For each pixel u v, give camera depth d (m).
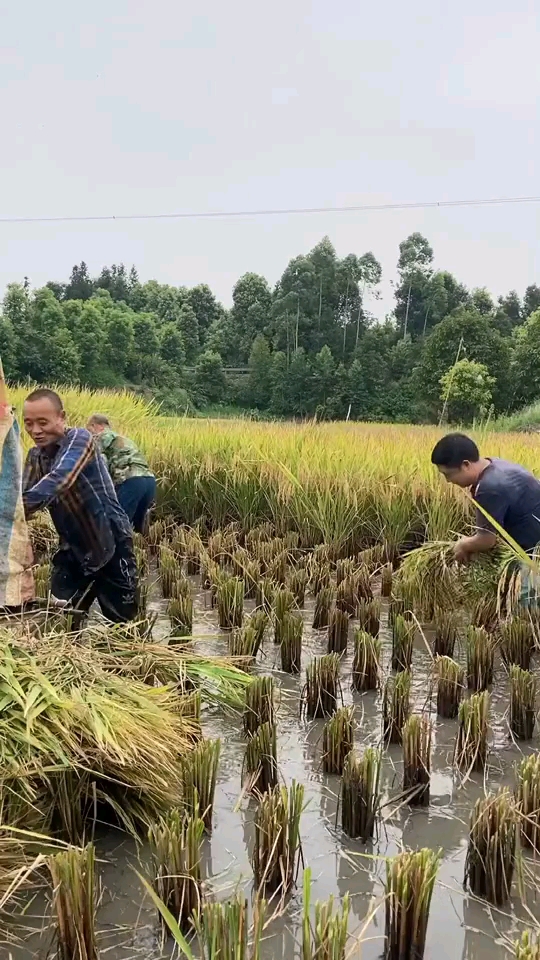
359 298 74.88
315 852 3.16
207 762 3.27
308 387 57.94
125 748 3.04
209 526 10.11
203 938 2.38
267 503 9.62
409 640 5.17
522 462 9.52
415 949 2.51
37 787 3.04
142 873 2.98
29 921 2.69
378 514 8.66
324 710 4.46
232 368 71.94
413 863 2.53
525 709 4.16
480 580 5.80
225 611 6.10
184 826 2.83
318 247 74.31
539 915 2.80
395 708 4.15
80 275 104.31
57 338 45.75
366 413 55.47
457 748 3.92
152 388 51.69
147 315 61.06
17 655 3.38
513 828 2.88
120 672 3.83
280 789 2.99
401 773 3.84
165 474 10.26
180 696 3.82
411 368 56.56
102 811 3.29
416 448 10.59
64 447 4.48
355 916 2.79
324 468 9.32
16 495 3.86
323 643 5.89
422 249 75.81
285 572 7.27
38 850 2.92
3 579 3.83
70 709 3.09
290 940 2.66
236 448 10.48
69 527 4.72
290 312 73.19
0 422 3.81
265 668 5.23
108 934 2.66
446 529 8.18
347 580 6.52
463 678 4.75
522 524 5.39
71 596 5.02
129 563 5.03
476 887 2.90
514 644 5.11
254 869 2.96
